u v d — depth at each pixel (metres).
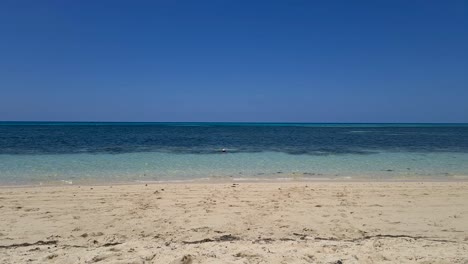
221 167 16.38
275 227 6.71
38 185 11.34
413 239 5.87
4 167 15.27
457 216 7.56
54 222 6.93
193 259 4.62
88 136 43.59
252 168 16.12
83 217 7.30
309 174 14.47
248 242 5.63
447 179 13.27
